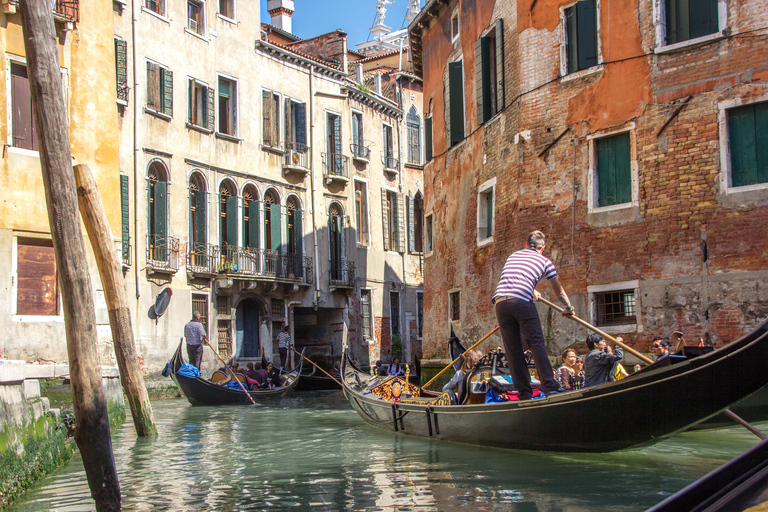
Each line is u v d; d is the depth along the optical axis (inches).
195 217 856.9
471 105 639.1
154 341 759.7
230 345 881.5
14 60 475.2
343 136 1087.0
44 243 479.8
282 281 935.7
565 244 499.5
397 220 1198.3
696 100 446.0
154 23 797.2
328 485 249.6
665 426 248.7
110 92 520.1
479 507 207.0
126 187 737.6
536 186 519.2
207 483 261.1
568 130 503.2
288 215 995.9
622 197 477.7
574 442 276.8
